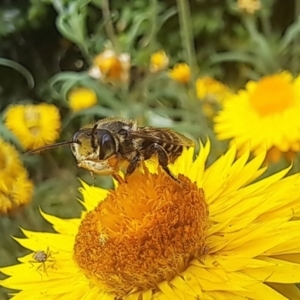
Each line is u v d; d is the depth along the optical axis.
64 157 0.09
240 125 0.06
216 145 0.07
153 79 0.10
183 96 0.09
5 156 0.06
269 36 0.10
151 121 0.09
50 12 0.14
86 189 0.05
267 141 0.06
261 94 0.06
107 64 0.08
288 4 0.14
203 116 0.08
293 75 0.09
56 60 0.14
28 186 0.07
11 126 0.08
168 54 0.12
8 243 0.07
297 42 0.10
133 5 0.12
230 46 0.13
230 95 0.07
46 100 0.13
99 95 0.09
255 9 0.09
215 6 0.13
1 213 0.07
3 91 0.14
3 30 0.14
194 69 0.08
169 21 0.13
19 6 0.14
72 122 0.10
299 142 0.06
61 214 0.07
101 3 0.09
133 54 0.10
